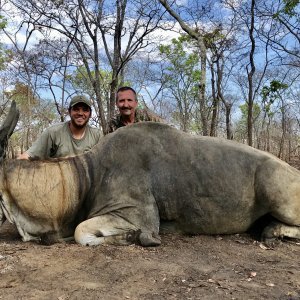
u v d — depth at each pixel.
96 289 1.76
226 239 2.67
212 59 9.04
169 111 15.33
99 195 2.59
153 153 2.63
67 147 3.04
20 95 9.35
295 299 1.73
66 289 1.75
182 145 2.68
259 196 2.66
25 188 2.51
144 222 2.52
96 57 6.08
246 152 2.71
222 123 14.56
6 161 2.56
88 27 6.04
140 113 3.49
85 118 3.02
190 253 2.32
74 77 9.01
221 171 2.65
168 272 2.00
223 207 2.65
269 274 2.03
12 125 2.56
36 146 3.00
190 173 2.62
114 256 2.19
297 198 2.63
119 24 5.90
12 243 2.48
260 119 15.92
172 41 13.01
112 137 2.68
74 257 2.13
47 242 2.55
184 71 13.74
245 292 1.79
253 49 7.03
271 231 2.63
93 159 2.67
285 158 10.94
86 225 2.46
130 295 1.72
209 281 1.91
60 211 2.54
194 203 2.63
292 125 17.02
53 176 2.55
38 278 1.85
